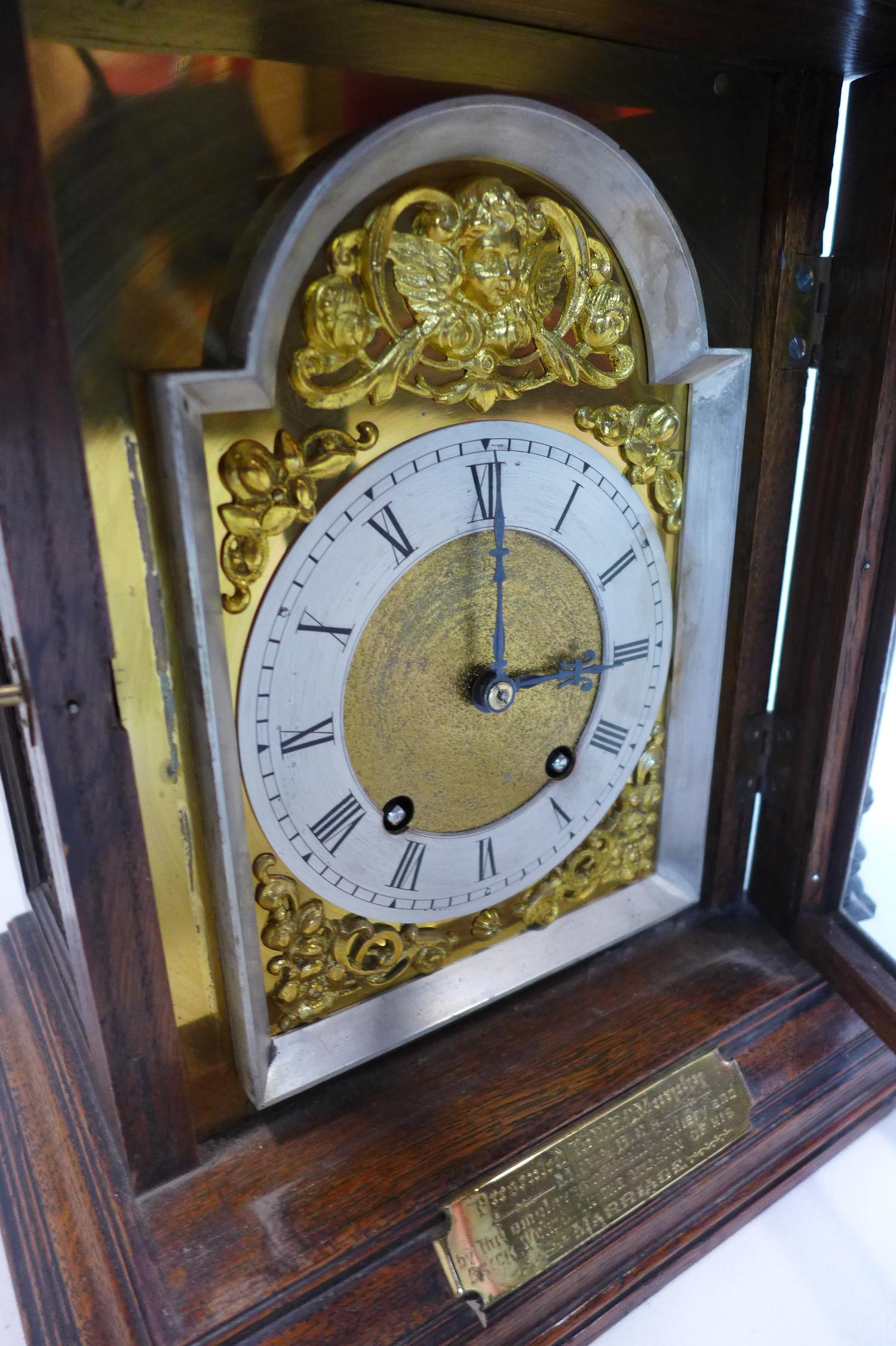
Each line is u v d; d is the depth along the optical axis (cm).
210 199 75
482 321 91
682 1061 118
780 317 109
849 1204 119
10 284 66
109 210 71
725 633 126
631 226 95
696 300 99
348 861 104
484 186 86
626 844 131
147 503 79
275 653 90
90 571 75
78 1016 129
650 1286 107
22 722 89
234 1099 108
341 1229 98
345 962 110
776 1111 120
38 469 70
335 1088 114
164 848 92
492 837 115
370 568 93
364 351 85
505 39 85
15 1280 97
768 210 106
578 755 120
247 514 84
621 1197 108
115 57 69
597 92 92
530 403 98
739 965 134
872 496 111
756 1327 105
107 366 74
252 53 74
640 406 106
